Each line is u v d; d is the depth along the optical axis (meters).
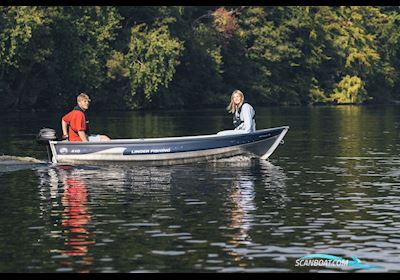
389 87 118.62
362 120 55.72
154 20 85.25
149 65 77.12
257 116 63.25
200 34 89.94
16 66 68.69
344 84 106.00
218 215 16.56
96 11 78.88
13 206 17.75
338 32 110.56
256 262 12.84
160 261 12.89
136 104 79.62
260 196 19.06
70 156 25.42
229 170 24.48
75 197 19.00
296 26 103.44
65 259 13.03
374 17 118.06
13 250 13.59
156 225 15.55
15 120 54.69
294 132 42.06
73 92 77.06
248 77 98.50
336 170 24.34
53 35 75.62
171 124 50.22
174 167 25.36
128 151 25.55
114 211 17.06
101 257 13.13
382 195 19.17
